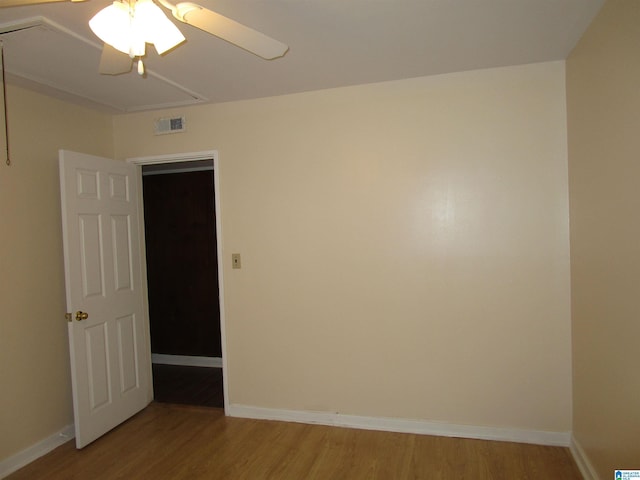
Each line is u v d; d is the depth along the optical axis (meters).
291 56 2.27
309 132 2.89
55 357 2.76
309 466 2.39
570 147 2.39
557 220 2.48
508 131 2.54
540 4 1.78
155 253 4.52
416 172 2.69
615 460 1.78
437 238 2.67
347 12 1.81
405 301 2.74
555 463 2.32
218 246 3.11
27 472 2.41
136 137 3.27
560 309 2.48
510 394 2.58
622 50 1.63
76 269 2.67
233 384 3.11
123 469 2.42
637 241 1.55
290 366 2.98
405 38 2.08
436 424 2.70
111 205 3.01
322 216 2.88
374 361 2.80
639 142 1.51
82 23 1.82
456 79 2.60
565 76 2.43
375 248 2.78
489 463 2.35
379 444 2.61
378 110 2.75
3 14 1.72
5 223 2.46
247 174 3.03
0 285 2.42
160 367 4.43
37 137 2.69
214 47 2.11
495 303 2.59
